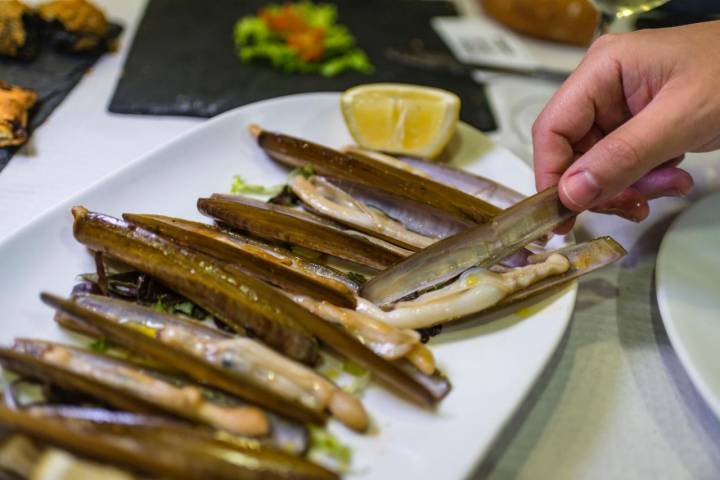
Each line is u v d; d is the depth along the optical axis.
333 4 0.65
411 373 0.31
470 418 0.30
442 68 0.57
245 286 0.32
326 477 0.27
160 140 0.46
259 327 0.31
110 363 0.29
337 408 0.29
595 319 0.36
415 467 0.28
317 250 0.36
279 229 0.36
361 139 0.43
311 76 0.55
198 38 0.57
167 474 0.25
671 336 0.33
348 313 0.32
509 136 0.50
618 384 0.34
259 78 0.54
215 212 0.37
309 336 0.31
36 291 0.33
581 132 0.38
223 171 0.41
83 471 0.25
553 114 0.38
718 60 0.34
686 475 0.31
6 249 0.33
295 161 0.41
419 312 0.32
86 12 0.52
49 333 0.31
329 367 0.31
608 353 0.35
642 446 0.31
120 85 0.50
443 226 0.38
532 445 0.31
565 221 0.35
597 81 0.37
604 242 0.35
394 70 0.56
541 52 0.61
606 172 0.32
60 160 0.43
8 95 0.44
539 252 0.37
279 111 0.44
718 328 0.33
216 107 0.50
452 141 0.44
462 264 0.34
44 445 0.25
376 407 0.30
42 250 0.34
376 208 0.39
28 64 0.50
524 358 0.32
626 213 0.39
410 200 0.39
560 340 0.33
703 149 0.35
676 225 0.38
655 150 0.32
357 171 0.40
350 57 0.56
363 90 0.43
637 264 0.39
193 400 0.28
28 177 0.42
